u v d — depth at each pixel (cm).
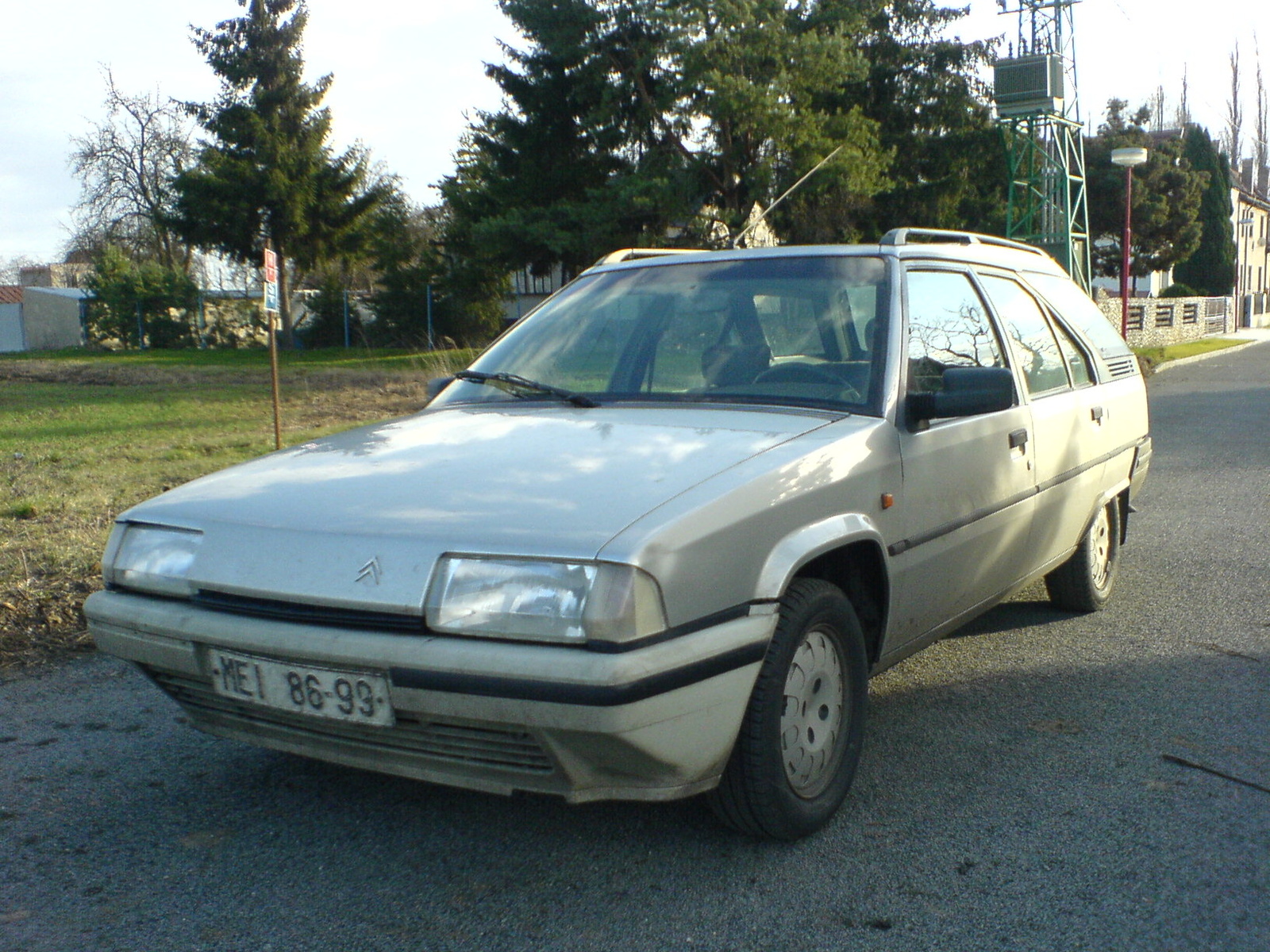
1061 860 297
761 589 277
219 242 3962
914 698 427
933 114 3244
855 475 316
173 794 344
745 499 278
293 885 288
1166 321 3834
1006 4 2962
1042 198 2988
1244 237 7106
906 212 3350
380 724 261
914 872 291
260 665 275
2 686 445
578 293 431
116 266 4169
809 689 306
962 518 372
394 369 2577
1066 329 502
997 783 347
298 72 3950
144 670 311
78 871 296
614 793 265
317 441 359
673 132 2895
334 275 3981
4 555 624
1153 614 540
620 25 2838
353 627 264
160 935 265
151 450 1118
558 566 250
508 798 338
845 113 2980
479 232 3019
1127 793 338
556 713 244
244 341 4072
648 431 324
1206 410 1570
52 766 366
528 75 3117
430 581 257
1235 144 8406
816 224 2898
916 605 356
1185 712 407
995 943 258
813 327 369
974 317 417
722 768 276
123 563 305
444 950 257
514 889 284
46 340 4722
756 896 279
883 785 346
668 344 382
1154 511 807
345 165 4041
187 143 5072
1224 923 266
